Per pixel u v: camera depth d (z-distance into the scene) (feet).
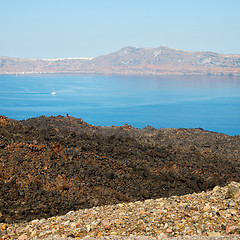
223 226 29.71
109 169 76.89
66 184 62.54
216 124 510.58
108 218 37.19
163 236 29.30
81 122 143.84
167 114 636.07
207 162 101.35
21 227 40.55
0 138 72.54
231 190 37.76
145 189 70.79
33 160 67.15
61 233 34.63
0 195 53.36
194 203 38.27
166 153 104.58
